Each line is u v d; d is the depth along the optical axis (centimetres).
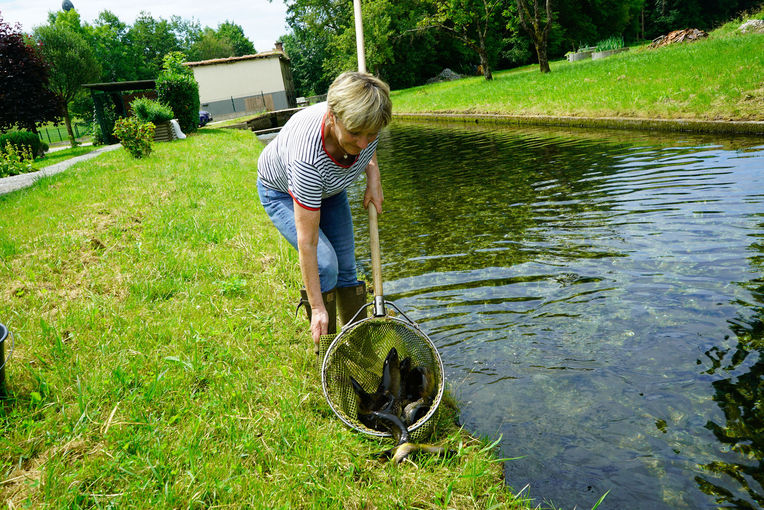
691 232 496
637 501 217
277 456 227
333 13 5331
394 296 433
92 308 346
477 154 1149
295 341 334
